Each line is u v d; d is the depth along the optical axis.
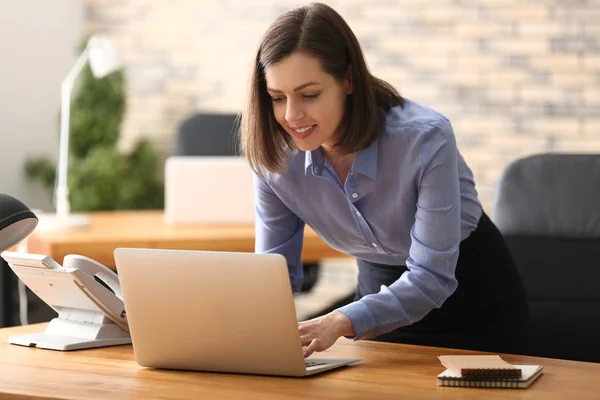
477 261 2.68
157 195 6.84
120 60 4.52
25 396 1.91
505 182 3.43
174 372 2.12
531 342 3.25
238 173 4.29
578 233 3.31
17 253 2.45
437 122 2.28
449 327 2.71
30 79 6.70
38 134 6.76
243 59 6.79
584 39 5.93
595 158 3.36
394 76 6.37
